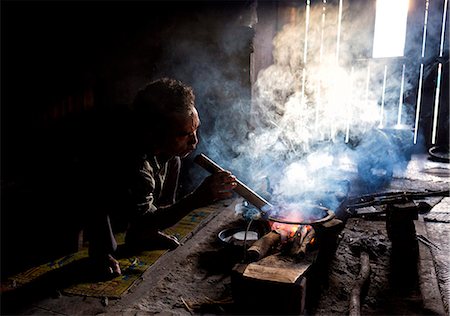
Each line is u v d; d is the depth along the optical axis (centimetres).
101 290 243
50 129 389
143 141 236
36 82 381
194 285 250
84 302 231
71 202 283
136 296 238
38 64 383
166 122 225
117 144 244
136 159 240
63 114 401
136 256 289
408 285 244
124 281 254
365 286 239
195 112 234
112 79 441
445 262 274
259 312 207
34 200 313
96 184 250
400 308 221
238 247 277
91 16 417
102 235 261
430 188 473
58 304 230
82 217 283
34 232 310
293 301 198
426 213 379
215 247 305
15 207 321
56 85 395
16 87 369
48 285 250
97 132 269
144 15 443
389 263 273
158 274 265
